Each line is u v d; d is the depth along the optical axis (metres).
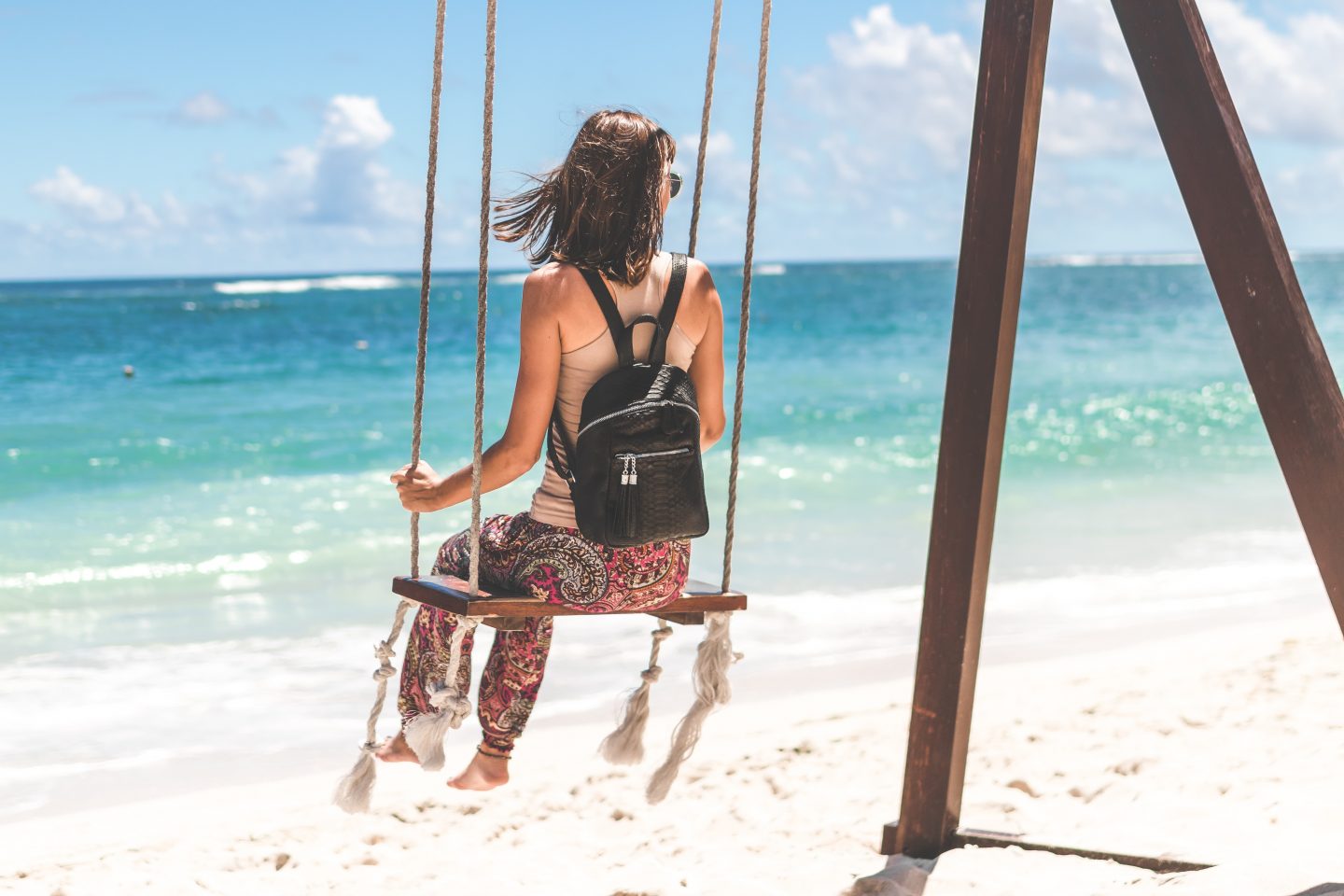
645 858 3.55
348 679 5.88
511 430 2.45
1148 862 2.90
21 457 12.74
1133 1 2.70
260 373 23.12
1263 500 10.95
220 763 4.76
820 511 10.39
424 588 2.51
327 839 3.87
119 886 3.49
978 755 4.34
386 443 14.56
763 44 2.63
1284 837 3.03
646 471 2.38
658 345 2.46
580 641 6.44
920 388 22.23
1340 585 2.65
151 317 45.12
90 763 4.73
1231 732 4.29
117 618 7.00
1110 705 4.84
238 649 6.38
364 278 135.25
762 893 2.99
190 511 10.27
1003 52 2.81
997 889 2.85
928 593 3.08
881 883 2.92
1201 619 6.92
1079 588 7.71
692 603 2.63
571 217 2.44
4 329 35.75
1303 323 2.60
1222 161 2.63
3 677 5.84
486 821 3.98
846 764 4.37
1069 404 19.33
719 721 5.10
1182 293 72.12
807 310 56.34
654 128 2.50
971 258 2.89
